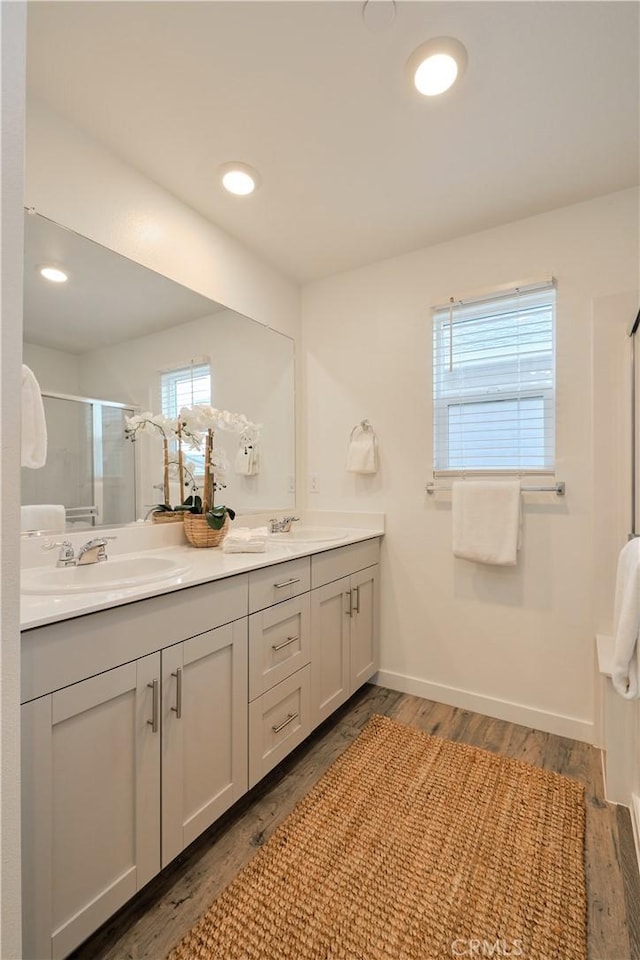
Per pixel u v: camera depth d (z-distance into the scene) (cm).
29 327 142
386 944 105
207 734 131
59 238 148
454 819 143
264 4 109
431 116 144
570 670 192
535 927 108
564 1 109
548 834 137
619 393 179
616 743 150
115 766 105
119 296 167
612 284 184
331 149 159
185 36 117
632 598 124
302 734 174
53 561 146
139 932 108
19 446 66
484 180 176
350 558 212
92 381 160
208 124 147
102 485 164
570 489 192
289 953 103
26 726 87
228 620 138
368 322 246
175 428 190
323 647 190
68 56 122
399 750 181
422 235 216
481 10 112
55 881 92
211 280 206
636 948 104
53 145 144
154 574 126
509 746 184
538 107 141
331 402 259
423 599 229
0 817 63
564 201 190
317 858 129
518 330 205
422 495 229
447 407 223
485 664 211
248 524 230
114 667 104
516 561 200
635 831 133
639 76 129
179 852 119
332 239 220
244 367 227
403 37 118
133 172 169
